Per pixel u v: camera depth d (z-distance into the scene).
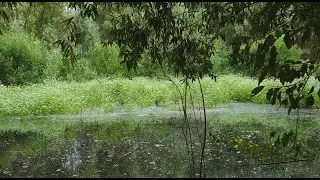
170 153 8.88
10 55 23.62
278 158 7.72
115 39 4.64
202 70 5.09
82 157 8.80
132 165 7.97
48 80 22.28
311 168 7.23
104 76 25.48
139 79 22.73
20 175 7.44
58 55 24.58
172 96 18.44
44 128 13.02
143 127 12.86
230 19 4.21
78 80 24.33
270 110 16.48
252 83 19.59
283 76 3.11
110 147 9.81
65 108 16.33
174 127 12.72
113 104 17.36
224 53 24.34
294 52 16.22
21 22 24.56
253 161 7.77
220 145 9.44
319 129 11.76
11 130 12.70
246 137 10.45
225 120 14.09
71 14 16.28
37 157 8.89
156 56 4.57
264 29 3.67
